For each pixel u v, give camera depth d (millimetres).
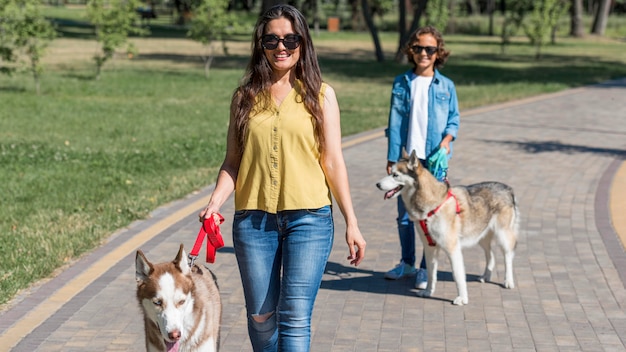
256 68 4379
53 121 18719
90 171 12875
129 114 20188
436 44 7129
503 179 12344
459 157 14281
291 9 4324
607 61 42594
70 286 7145
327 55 44875
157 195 10977
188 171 12891
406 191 6758
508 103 23062
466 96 24688
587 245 8594
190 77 30203
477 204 6957
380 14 71375
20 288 7027
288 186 4301
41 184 11766
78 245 8344
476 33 71812
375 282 7430
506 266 7211
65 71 31578
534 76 32531
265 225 4383
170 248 8430
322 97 4383
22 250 8102
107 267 7715
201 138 16453
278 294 4504
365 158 14109
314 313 6559
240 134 4410
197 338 4461
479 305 6770
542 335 6043
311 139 4340
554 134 17391
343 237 9023
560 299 6883
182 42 51562
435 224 6703
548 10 43188
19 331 6051
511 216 7223
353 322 6352
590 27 74625
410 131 7207
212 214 4434
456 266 6758
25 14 23406
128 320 6332
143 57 39688
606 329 6160
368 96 25188
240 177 4434
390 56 45000
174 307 4227
